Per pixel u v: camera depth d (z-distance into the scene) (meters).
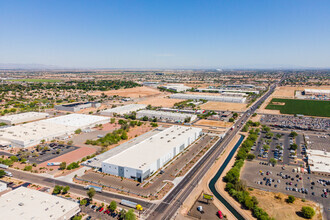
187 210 97.44
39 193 97.88
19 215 82.56
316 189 113.69
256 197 106.38
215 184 119.19
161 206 100.06
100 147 171.25
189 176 127.94
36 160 147.50
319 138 193.50
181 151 164.25
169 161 147.75
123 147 170.38
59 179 123.31
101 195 108.38
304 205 100.44
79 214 93.38
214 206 100.69
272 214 94.12
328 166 135.38
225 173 130.88
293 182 120.50
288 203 101.81
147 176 125.38
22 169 134.50
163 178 125.38
